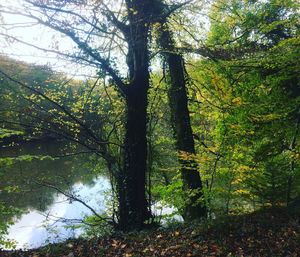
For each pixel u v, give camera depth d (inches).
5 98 364.2
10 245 311.3
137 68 382.0
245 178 446.6
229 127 452.4
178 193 478.6
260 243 295.3
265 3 568.7
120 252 290.0
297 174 441.7
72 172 732.0
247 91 529.0
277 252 276.4
